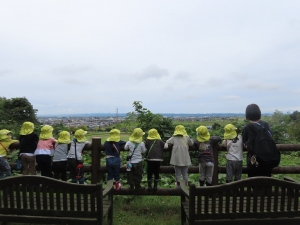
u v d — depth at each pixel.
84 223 3.00
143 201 4.86
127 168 4.52
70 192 2.97
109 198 3.76
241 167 4.58
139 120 7.30
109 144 4.62
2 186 3.02
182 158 4.56
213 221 2.96
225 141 4.67
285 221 2.97
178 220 4.01
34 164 4.93
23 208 3.04
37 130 7.63
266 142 3.94
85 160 7.13
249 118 4.29
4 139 4.96
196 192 2.88
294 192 3.02
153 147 4.61
